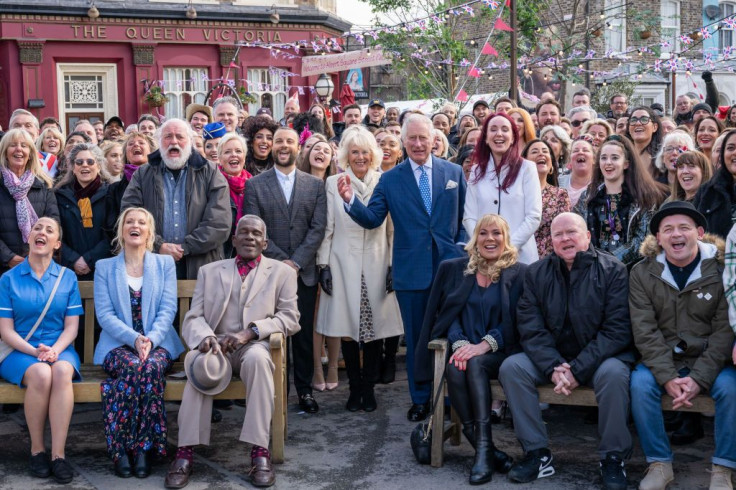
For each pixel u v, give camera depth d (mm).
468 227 5918
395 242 5922
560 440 5477
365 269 6156
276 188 6207
